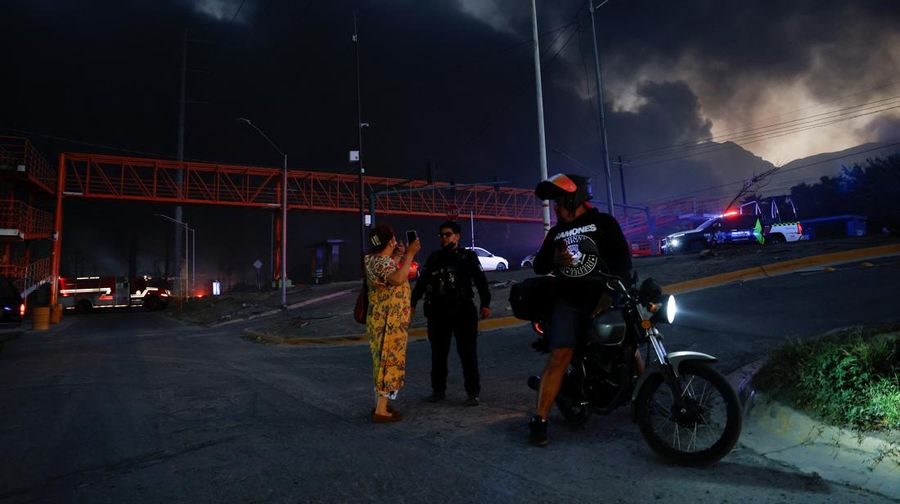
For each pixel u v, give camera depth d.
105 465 3.74
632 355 3.61
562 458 3.47
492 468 3.36
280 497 3.01
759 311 8.25
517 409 4.94
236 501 2.97
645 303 3.52
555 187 3.85
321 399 5.91
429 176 35.44
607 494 2.86
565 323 3.71
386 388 4.70
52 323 30.59
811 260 12.08
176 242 56.88
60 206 38.41
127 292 49.03
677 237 24.98
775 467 3.07
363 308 4.96
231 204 51.94
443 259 5.45
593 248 3.64
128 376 8.30
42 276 35.03
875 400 3.35
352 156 27.22
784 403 3.82
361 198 27.22
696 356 3.27
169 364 9.79
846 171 50.38
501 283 17.19
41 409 5.85
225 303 36.09
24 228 30.67
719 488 2.84
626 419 4.29
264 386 6.91
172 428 4.77
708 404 3.53
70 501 3.07
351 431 4.44
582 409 3.99
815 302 8.30
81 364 10.27
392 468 3.44
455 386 6.31
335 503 2.89
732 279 11.78
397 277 4.69
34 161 32.66
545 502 2.79
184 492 3.15
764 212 25.78
